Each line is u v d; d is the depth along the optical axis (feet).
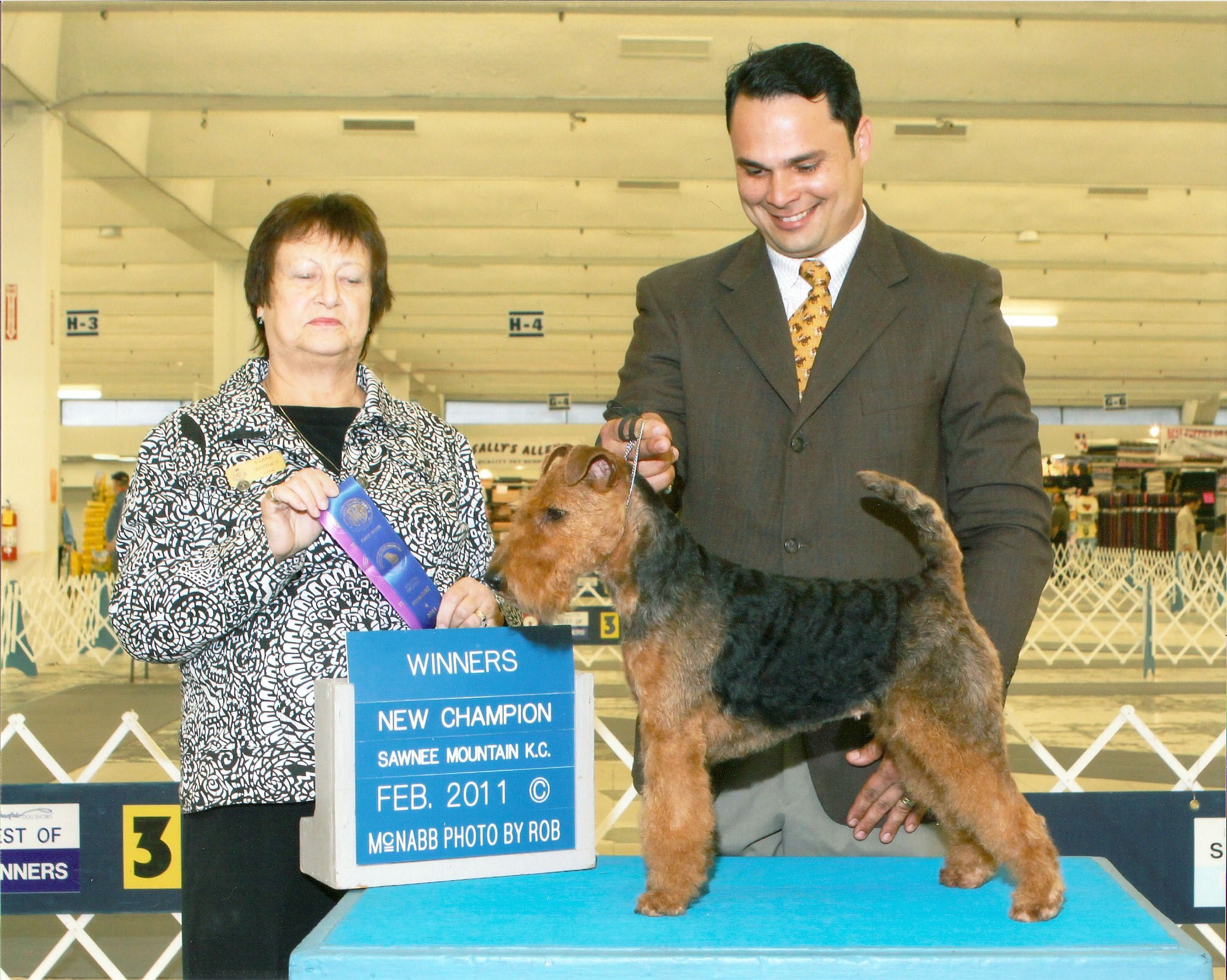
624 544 5.87
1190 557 48.75
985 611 6.29
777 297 7.11
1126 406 89.10
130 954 11.68
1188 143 35.58
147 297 58.29
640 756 6.54
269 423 6.57
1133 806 9.75
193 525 6.19
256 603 5.85
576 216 41.52
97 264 50.70
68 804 10.16
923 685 5.75
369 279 6.90
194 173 35.27
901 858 6.63
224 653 6.15
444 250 46.60
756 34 28.50
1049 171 35.65
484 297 59.00
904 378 6.76
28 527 30.19
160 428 6.49
